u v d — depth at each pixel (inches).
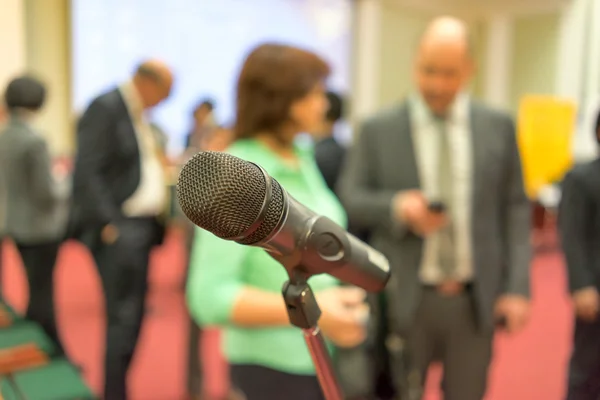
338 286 44.9
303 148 49.0
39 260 101.6
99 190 80.4
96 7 218.2
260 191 20.4
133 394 104.0
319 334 24.1
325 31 277.3
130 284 84.6
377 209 58.6
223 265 40.2
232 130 47.4
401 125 61.3
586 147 99.5
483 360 61.8
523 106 126.5
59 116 213.2
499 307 61.6
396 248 60.9
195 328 97.5
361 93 284.7
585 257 70.3
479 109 61.5
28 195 97.3
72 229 84.2
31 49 202.8
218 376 111.2
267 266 41.4
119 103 82.3
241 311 38.8
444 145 60.2
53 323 104.3
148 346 125.7
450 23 58.1
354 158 64.5
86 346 123.9
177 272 186.4
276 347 43.2
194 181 20.5
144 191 85.1
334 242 23.3
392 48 292.7
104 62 222.5
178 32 241.9
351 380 45.9
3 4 170.7
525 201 63.1
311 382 43.9
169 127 241.9
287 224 21.8
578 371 71.5
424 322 61.0
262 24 263.4
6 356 60.7
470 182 59.4
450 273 59.7
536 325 137.9
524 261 60.9
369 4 279.7
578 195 70.5
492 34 219.5
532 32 188.9
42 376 57.6
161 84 83.9
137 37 230.8
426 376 62.3
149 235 87.4
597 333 70.1
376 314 47.4
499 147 60.5
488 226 60.1
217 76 254.7
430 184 60.1
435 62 56.7
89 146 80.3
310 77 43.6
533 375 108.7
